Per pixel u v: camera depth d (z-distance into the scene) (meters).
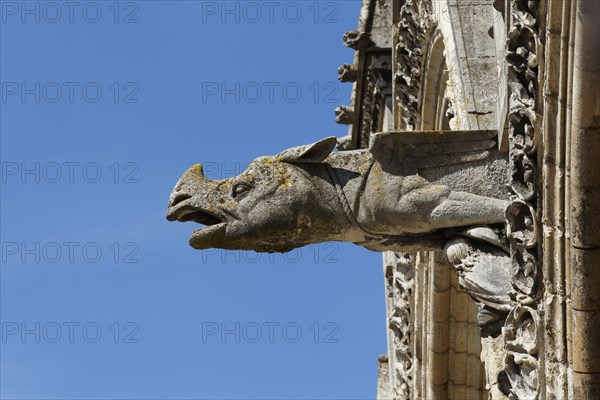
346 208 23.86
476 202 23.64
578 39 19.70
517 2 21.36
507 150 23.88
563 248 21.05
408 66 31.83
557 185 21.03
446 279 31.70
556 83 20.83
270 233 23.78
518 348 21.88
